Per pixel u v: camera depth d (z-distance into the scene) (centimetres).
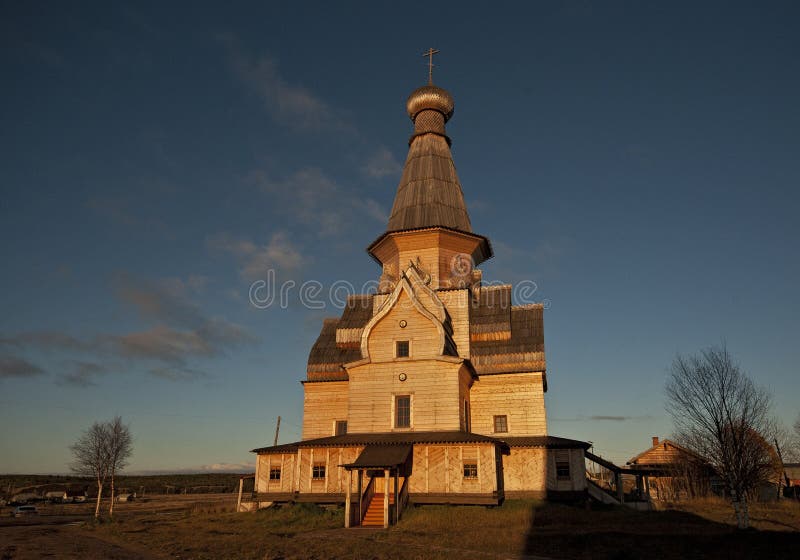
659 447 5969
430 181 4866
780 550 2161
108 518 4106
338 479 3591
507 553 2156
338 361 4491
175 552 2286
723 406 3089
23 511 5691
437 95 5206
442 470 3472
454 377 3762
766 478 3400
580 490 3694
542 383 4172
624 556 2042
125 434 5506
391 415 3784
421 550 2223
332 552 2206
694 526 2880
